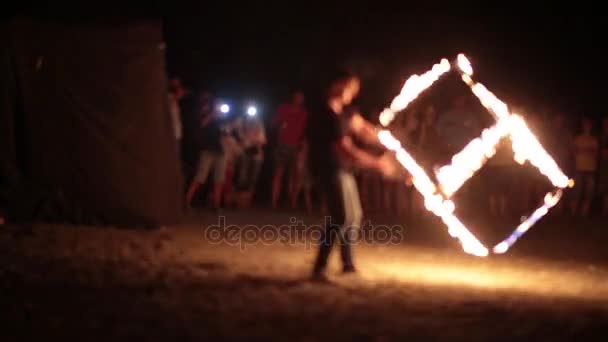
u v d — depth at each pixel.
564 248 13.59
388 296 8.70
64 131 13.39
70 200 13.42
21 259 10.48
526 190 18.73
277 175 18.61
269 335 7.20
